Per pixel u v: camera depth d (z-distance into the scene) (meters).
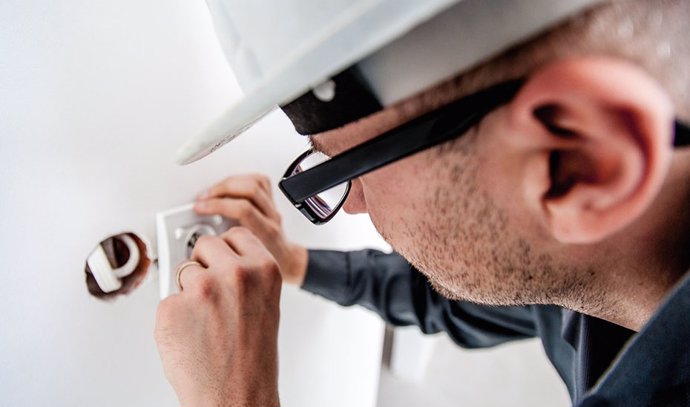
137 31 0.39
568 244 0.30
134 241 0.45
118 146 0.40
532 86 0.22
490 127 0.25
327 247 0.73
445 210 0.31
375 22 0.19
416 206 0.32
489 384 1.22
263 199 0.53
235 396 0.41
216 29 0.32
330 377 0.79
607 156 0.23
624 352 0.32
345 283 0.66
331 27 0.20
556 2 0.21
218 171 0.50
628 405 0.34
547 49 0.22
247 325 0.43
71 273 0.40
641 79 0.21
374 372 0.93
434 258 0.35
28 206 0.36
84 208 0.39
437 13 0.22
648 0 0.23
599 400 0.34
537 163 0.25
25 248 0.37
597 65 0.21
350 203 0.43
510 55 0.22
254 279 0.44
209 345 0.41
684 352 0.31
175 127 0.44
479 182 0.28
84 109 0.37
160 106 0.42
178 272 0.44
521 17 0.21
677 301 0.29
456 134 0.26
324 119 0.28
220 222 0.51
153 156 0.43
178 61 0.43
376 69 0.24
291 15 0.25
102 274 0.42
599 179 0.24
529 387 1.21
